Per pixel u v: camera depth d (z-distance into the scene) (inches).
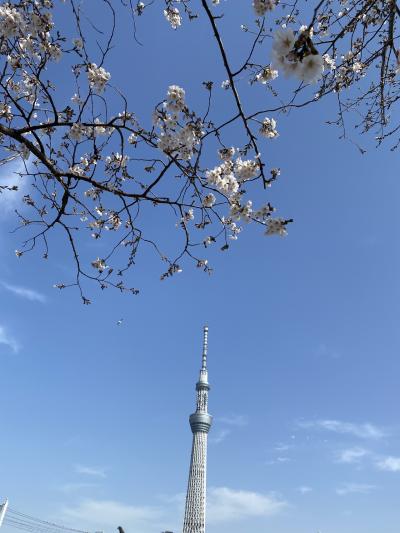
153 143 326.0
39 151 321.1
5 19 313.4
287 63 179.3
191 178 330.3
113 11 309.4
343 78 342.3
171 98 310.7
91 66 339.9
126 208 360.5
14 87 387.9
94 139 351.3
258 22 249.4
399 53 299.1
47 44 333.4
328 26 315.3
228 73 262.5
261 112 279.4
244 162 339.0
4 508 1968.5
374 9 316.2
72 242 393.7
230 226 387.5
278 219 324.2
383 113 362.3
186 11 340.2
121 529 817.5
